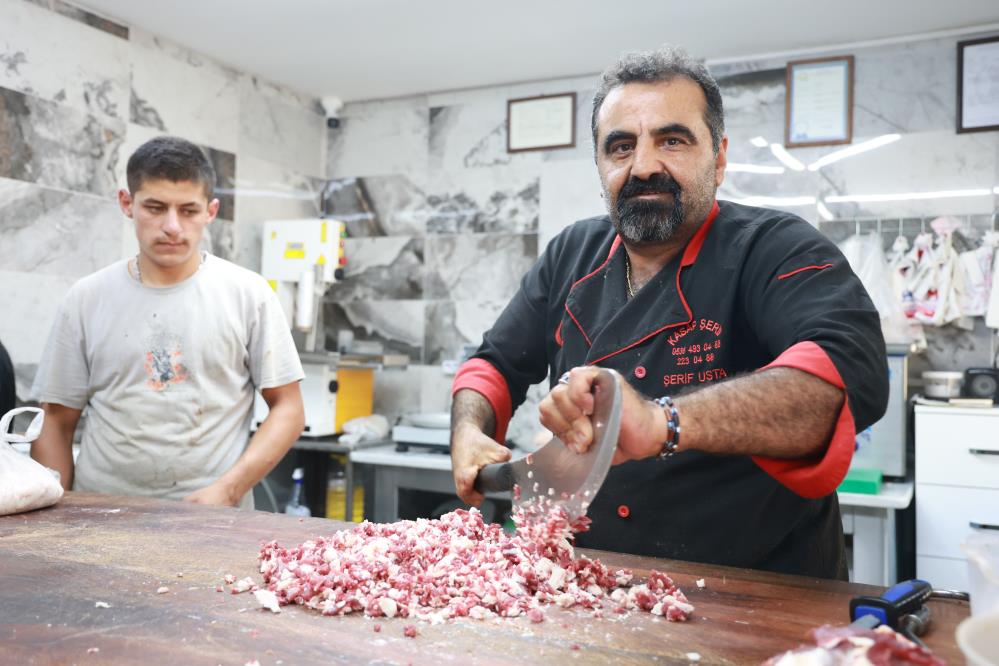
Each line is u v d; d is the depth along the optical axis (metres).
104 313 1.77
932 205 2.89
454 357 3.66
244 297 1.83
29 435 1.53
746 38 2.99
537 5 2.76
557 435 0.94
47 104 2.72
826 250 1.10
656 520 1.24
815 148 3.06
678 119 1.17
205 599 0.94
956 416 2.46
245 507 1.87
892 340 2.81
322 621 0.87
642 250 1.30
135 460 1.76
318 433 3.13
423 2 2.76
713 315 1.22
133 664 0.75
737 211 1.29
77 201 2.83
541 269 1.53
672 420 0.89
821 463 0.91
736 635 0.83
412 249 3.78
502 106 3.60
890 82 2.96
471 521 1.18
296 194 3.82
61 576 1.02
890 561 2.44
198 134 3.29
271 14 2.89
